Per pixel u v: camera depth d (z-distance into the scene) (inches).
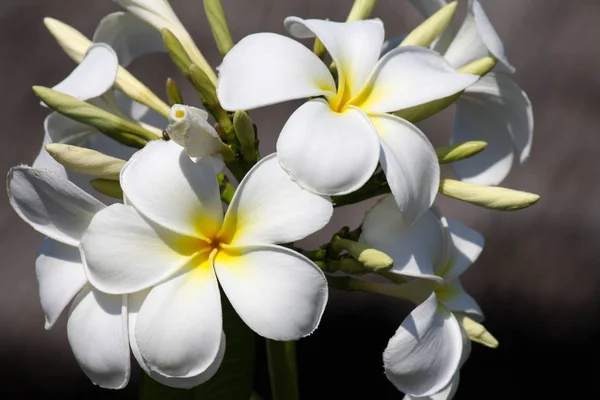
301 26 25.0
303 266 23.1
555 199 38.9
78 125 26.8
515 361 38.9
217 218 23.7
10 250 39.1
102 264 23.3
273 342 26.3
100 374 23.7
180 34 26.8
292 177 23.1
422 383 24.5
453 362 24.8
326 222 23.1
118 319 23.7
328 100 24.0
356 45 24.5
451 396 25.6
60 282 24.3
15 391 38.0
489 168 27.3
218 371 26.0
